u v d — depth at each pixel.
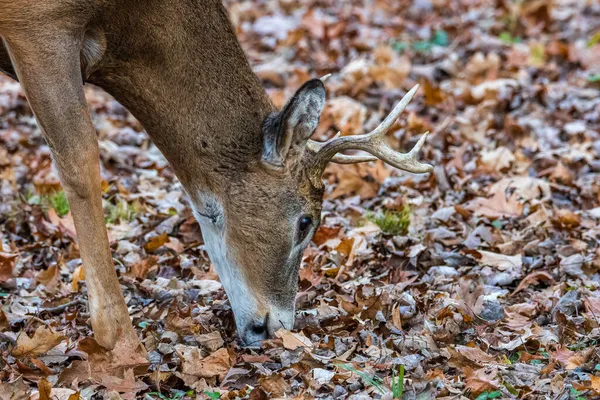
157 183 14.80
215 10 9.84
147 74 9.68
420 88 19.03
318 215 10.09
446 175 14.64
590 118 17.33
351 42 21.50
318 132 16.56
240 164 9.88
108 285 8.94
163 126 9.89
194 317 10.24
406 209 13.40
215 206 10.02
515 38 22.50
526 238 12.57
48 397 8.16
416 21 23.89
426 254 11.91
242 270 10.00
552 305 10.44
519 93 18.23
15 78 9.81
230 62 9.93
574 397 8.27
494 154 15.31
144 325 9.96
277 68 19.78
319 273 11.56
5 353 9.27
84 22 8.95
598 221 13.09
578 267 11.59
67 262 11.94
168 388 8.70
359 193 14.27
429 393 8.30
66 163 8.83
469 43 21.66
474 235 12.55
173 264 11.75
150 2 9.34
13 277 11.21
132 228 12.85
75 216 8.91
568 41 22.06
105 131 16.69
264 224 9.88
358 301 10.33
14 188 14.00
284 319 10.06
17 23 8.55
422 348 9.40
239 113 9.93
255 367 8.96
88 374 8.74
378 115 17.45
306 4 24.88
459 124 16.72
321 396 8.45
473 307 10.42
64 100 8.78
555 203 13.95
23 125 17.02
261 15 24.03
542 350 9.40
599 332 9.65
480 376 8.57
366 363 9.02
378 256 12.00
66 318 10.16
